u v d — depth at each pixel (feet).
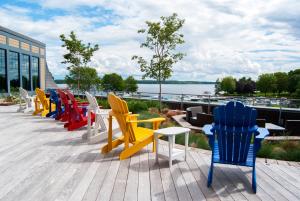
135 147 14.46
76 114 22.26
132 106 35.32
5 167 12.74
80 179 11.31
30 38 83.76
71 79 56.39
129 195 9.86
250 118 10.43
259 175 12.09
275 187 10.78
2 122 26.04
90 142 17.53
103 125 18.57
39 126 23.89
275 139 20.86
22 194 9.87
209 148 17.21
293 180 11.53
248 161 10.99
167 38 39.34
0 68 67.36
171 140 12.78
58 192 10.05
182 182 11.16
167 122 26.96
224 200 9.57
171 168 12.83
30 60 84.48
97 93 56.70
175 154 13.44
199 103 42.37
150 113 31.81
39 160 13.84
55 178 11.41
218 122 10.82
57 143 17.54
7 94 66.54
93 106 18.45
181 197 9.76
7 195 9.78
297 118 34.45
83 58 52.80
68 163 13.38
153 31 39.50
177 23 39.58
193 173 12.22
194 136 19.53
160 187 10.61
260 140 10.43
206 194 10.05
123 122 14.26
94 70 57.72
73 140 18.44
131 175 11.84
